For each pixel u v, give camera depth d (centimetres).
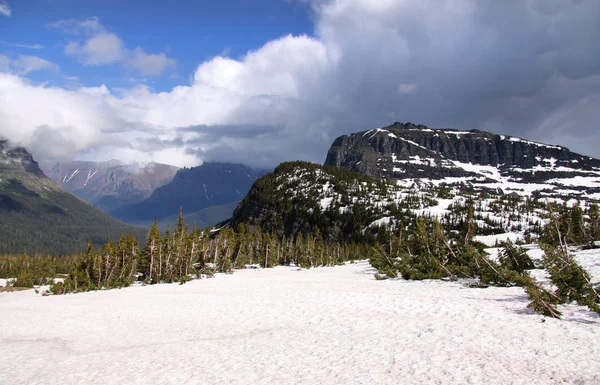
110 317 3084
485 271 3334
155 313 3111
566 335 1560
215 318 2716
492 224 19300
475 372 1230
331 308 2681
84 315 3262
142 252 7681
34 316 3359
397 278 4706
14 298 5519
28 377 1680
